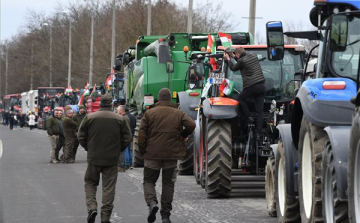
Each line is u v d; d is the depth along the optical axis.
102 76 123.62
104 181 23.70
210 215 25.53
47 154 65.19
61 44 186.50
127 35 112.31
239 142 30.84
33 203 29.42
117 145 23.70
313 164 18.77
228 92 30.53
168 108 23.80
